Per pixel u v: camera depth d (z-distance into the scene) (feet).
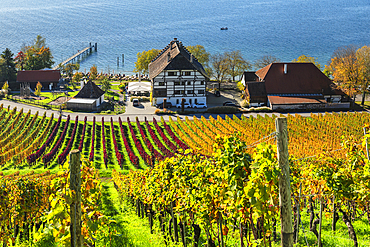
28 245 66.03
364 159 58.39
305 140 185.68
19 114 237.25
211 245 55.62
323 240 61.21
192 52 377.30
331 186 56.85
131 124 242.17
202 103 286.46
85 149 195.52
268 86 290.56
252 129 208.95
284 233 32.12
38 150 180.96
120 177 123.65
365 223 70.90
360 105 289.33
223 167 39.99
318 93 291.38
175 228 66.95
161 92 287.69
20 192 71.97
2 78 364.99
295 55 638.53
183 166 59.67
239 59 367.25
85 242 37.01
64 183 37.14
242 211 40.47
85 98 286.46
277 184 37.35
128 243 63.21
